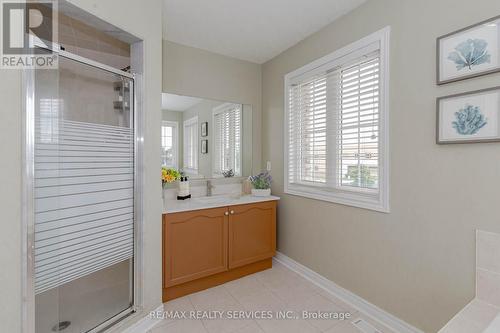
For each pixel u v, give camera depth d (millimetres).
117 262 1607
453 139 1374
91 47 1564
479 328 1127
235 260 2363
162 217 1960
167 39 2434
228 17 2059
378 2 1760
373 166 1871
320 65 2250
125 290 1688
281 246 2775
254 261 2496
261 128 3068
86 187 1435
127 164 1659
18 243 1106
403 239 1644
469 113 1310
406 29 1594
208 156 2736
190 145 2611
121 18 1507
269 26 2201
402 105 1626
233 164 2906
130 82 1662
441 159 1444
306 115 2461
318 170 2355
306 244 2443
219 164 2809
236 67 2879
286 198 2693
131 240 1697
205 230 2178
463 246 1365
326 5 1896
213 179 2775
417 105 1546
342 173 2107
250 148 3008
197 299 2074
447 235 1430
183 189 2461
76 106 1399
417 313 1573
